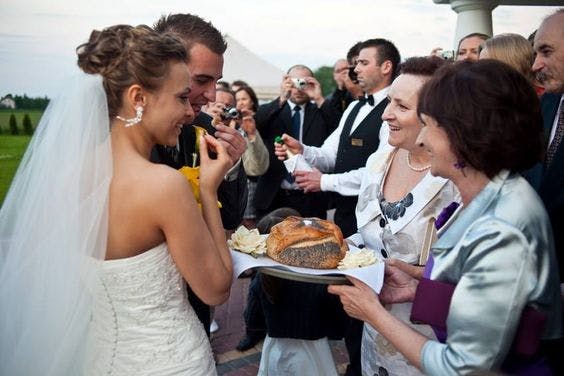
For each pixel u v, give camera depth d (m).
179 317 1.47
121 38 1.35
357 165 3.78
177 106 1.40
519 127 1.13
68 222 1.33
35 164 1.42
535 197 1.16
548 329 1.15
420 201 1.84
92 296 1.42
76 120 1.33
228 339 4.18
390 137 1.91
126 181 1.33
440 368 1.15
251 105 5.54
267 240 1.80
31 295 1.41
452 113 1.16
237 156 2.10
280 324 2.37
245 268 1.62
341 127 4.05
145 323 1.41
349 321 2.58
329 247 1.69
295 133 5.20
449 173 1.27
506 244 1.09
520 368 1.19
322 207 4.85
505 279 1.08
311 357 2.44
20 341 1.43
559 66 2.09
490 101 1.13
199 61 1.88
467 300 1.11
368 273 1.54
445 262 1.21
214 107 3.56
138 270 1.36
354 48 5.06
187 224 1.33
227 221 2.20
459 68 1.22
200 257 1.38
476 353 1.10
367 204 2.09
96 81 1.34
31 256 1.40
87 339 1.45
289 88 5.13
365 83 3.83
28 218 1.40
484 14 5.98
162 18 2.00
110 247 1.36
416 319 1.27
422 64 1.84
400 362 1.83
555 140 2.12
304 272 1.60
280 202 4.82
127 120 1.37
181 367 1.44
